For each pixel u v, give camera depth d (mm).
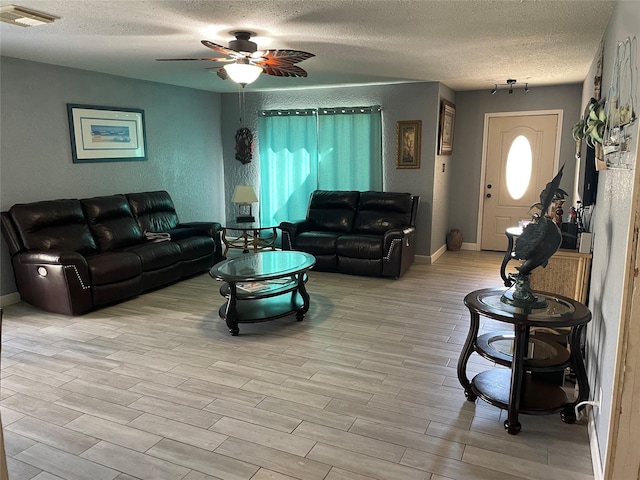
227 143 7242
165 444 2320
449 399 2729
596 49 3812
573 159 6289
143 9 2811
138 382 2949
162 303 4496
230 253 6668
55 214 4441
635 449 1671
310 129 6605
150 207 5496
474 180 6871
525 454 2225
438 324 3912
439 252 6586
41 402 2713
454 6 2707
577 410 2424
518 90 6430
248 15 2914
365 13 2855
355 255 5395
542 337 2953
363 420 2516
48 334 3713
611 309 2031
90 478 2082
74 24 3146
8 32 3371
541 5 2664
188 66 4746
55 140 4711
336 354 3342
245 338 3639
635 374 1626
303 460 2191
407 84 5934
